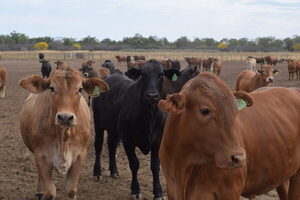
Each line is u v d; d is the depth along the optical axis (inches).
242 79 743.7
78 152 275.3
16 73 1598.2
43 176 270.4
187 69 525.7
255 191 208.8
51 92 255.1
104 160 429.7
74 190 276.4
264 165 202.1
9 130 559.2
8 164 406.0
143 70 321.7
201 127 171.9
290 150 212.2
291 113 220.4
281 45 5561.0
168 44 5708.7
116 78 375.2
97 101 377.1
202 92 172.1
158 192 318.0
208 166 183.5
